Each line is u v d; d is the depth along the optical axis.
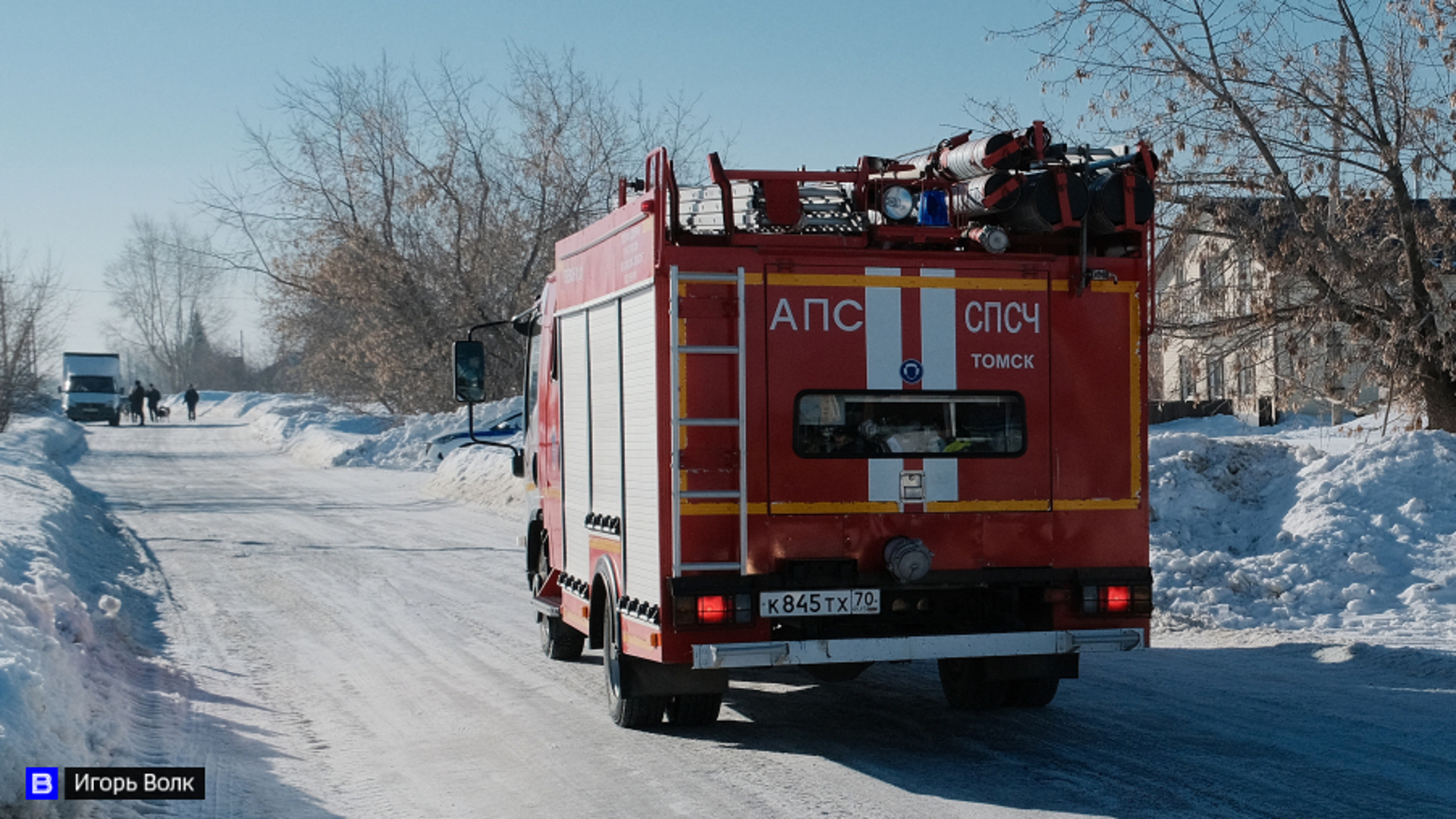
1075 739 7.20
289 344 46.34
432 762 6.98
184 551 17.64
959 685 8.07
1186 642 10.51
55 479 25.11
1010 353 6.97
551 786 6.42
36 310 39.19
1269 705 7.95
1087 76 16.12
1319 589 11.55
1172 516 13.72
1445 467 13.38
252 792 6.21
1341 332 16.42
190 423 68.62
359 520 22.33
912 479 6.82
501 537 19.61
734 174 6.74
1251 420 31.61
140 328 123.00
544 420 9.62
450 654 10.41
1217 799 5.88
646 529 6.84
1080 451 7.05
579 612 8.27
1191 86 15.60
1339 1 15.73
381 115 39.41
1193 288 16.94
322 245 39.81
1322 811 5.66
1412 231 15.66
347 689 9.05
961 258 6.92
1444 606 11.06
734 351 6.64
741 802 6.05
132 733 7.18
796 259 6.71
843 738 7.40
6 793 4.95
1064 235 7.26
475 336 40.19
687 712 7.61
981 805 5.90
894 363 6.81
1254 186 15.79
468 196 40.19
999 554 6.92
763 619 6.61
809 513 6.69
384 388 43.50
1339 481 13.40
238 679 9.44
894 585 6.74
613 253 7.41
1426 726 7.30
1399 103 15.45
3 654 6.42
